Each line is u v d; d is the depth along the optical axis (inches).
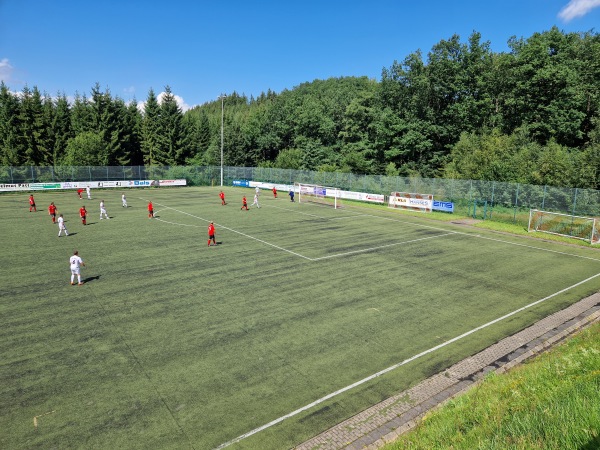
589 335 484.7
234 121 4466.0
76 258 713.0
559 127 2030.0
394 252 967.6
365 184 1974.7
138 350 489.4
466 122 2337.6
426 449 283.0
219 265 845.2
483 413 319.6
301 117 3312.0
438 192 1680.6
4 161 2618.1
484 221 1407.5
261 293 684.7
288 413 375.9
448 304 644.1
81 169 2319.1
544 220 1250.6
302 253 948.0
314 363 463.5
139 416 368.8
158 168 2556.6
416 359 474.6
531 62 2142.0
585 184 1397.6
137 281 740.7
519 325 569.6
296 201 1924.2
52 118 2923.2
